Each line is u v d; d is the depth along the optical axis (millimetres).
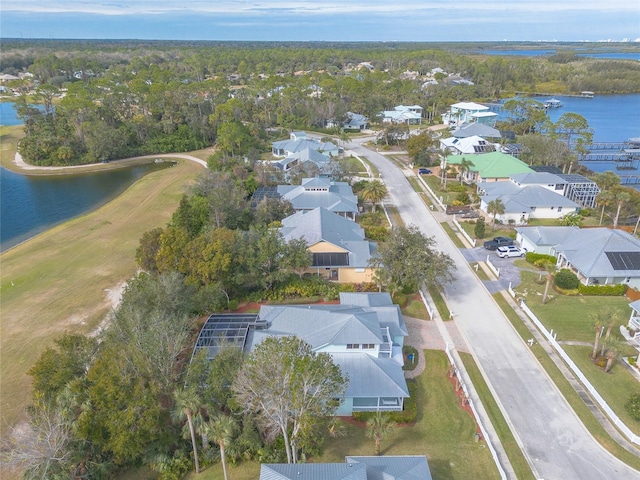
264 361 32906
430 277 52938
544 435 37938
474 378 44344
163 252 55562
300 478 28984
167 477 34375
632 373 44438
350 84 174750
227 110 141875
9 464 33469
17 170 119562
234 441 35938
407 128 135000
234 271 55594
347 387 38219
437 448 36812
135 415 33188
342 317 44281
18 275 65188
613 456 35969
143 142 136000
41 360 38656
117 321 42688
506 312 54781
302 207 78375
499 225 77812
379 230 73000
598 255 59438
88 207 94750
